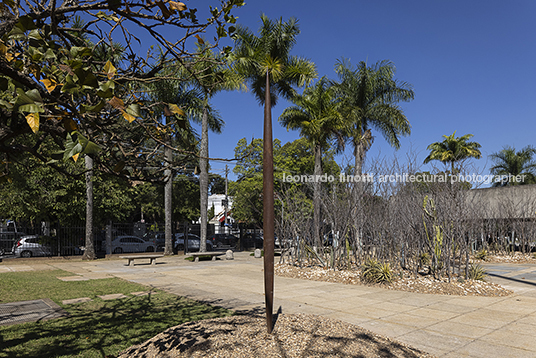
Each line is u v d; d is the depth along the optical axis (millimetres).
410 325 6164
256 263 18469
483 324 6250
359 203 12742
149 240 27625
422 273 11016
